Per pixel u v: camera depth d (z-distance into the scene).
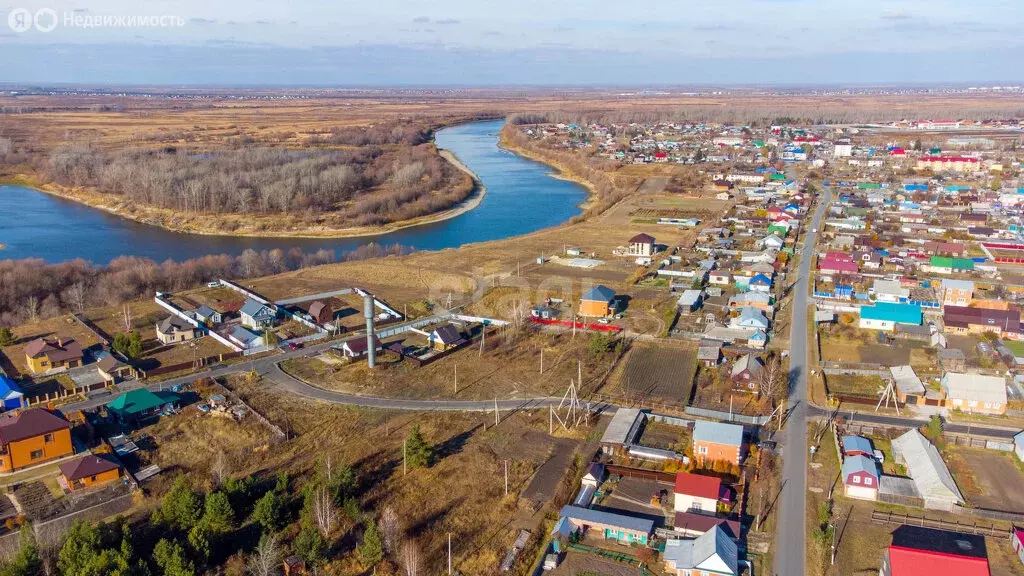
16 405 79.81
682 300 112.75
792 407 78.88
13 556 52.72
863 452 67.50
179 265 132.88
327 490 60.34
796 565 53.84
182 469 67.88
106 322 109.19
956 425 74.69
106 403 81.12
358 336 102.31
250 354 95.56
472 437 73.69
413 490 64.31
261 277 135.88
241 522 59.69
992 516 59.66
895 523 59.06
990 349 93.25
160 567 52.91
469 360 93.44
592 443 72.12
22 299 117.62
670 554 54.09
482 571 53.78
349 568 54.06
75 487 63.91
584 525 58.56
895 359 92.25
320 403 81.62
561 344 98.69
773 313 109.38
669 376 87.94
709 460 67.50
